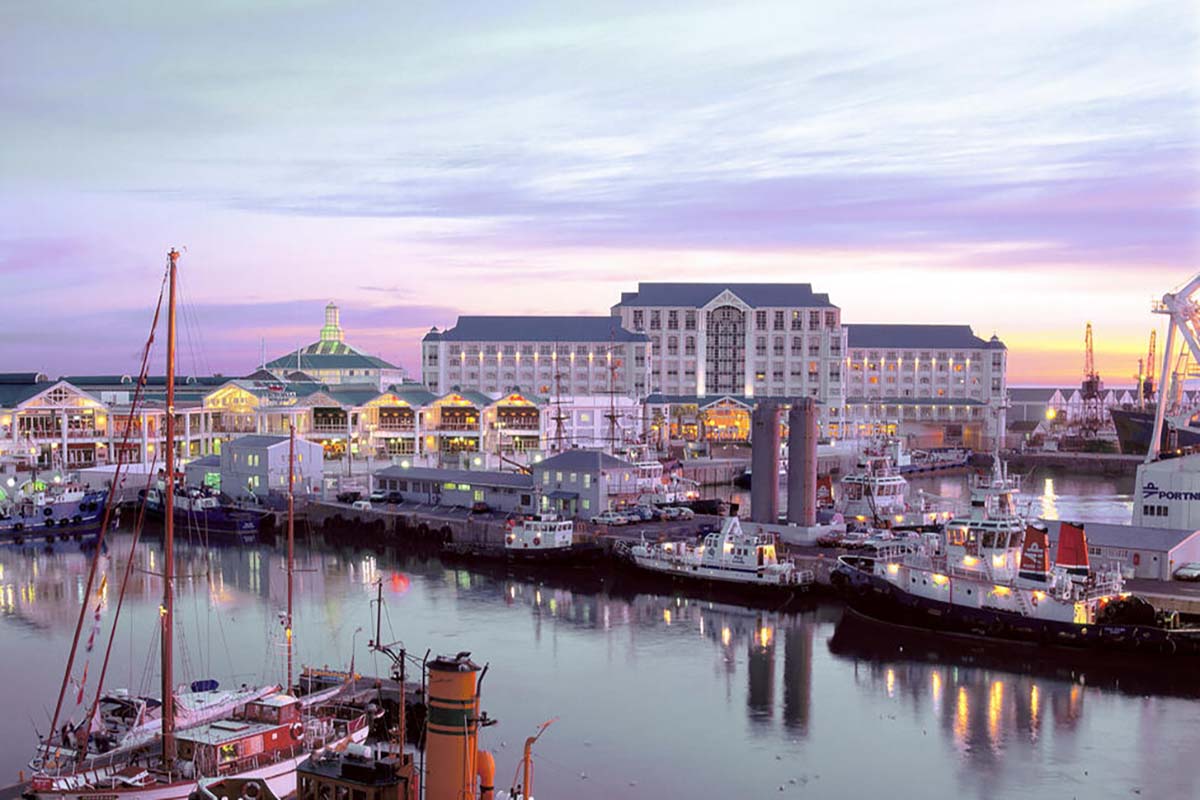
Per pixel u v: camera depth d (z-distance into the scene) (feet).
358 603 346.13
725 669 275.39
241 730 177.06
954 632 301.63
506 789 197.06
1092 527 344.69
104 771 171.01
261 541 471.21
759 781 203.51
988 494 315.99
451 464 636.48
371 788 125.49
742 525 435.53
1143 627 274.98
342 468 623.36
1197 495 363.76
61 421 601.62
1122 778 205.46
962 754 216.95
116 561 419.13
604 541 412.98
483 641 300.20
